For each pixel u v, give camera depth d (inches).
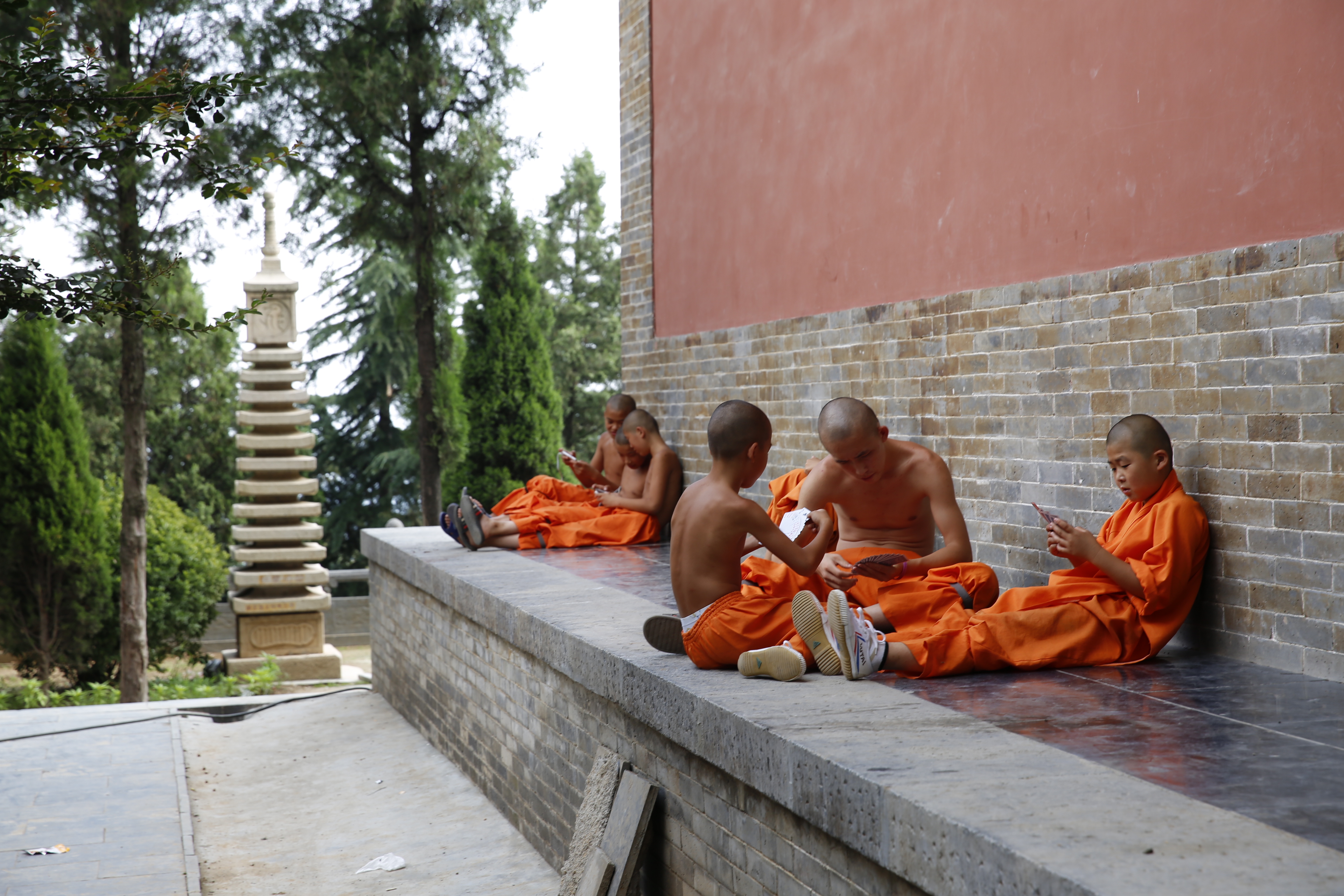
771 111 316.8
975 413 233.5
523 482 866.1
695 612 169.8
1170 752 122.2
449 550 346.6
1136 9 191.8
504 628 243.6
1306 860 89.9
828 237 290.2
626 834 172.6
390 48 733.3
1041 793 107.7
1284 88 165.8
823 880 126.7
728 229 343.6
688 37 366.6
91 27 539.5
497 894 215.3
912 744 126.0
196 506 1304.1
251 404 727.1
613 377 1439.5
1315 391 161.0
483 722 277.1
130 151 215.0
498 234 856.3
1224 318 175.3
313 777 312.8
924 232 251.3
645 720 169.5
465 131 749.3
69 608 666.8
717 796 153.4
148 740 338.6
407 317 806.5
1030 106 217.5
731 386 339.6
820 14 291.0
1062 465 209.3
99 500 683.4
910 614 175.9
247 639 693.9
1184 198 183.5
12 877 217.5
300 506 721.0
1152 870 87.7
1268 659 168.2
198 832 267.6
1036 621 165.8
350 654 855.1
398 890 223.1
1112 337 197.2
